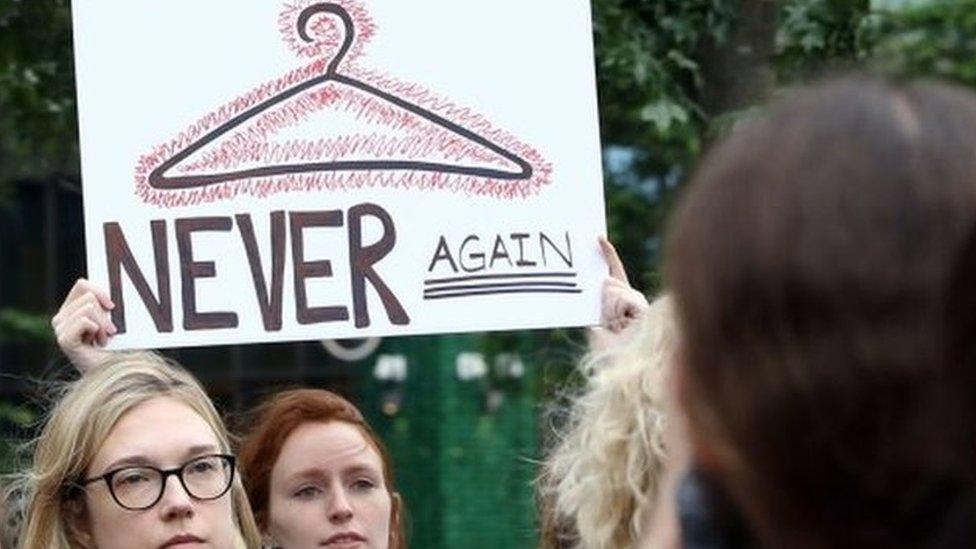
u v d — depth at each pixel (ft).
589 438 9.95
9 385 50.83
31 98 28.02
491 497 41.27
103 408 13.97
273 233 15.70
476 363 41.78
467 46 15.92
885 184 4.85
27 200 54.60
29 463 18.70
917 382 4.79
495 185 15.79
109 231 15.64
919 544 4.89
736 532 5.15
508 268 15.70
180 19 15.83
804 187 4.88
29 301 55.26
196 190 15.72
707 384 4.97
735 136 5.16
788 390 4.83
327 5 15.88
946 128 4.91
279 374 52.13
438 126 15.87
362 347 47.32
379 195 15.75
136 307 15.58
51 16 27.37
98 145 15.70
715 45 25.41
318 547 15.96
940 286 4.80
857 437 4.82
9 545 14.90
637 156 35.45
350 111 15.84
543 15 15.93
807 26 25.52
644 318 10.29
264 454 16.22
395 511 16.99
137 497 13.83
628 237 35.42
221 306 15.62
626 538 9.76
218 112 15.81
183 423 13.98
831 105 5.00
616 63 25.13
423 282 15.69
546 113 15.87
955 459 4.84
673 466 5.45
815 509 4.90
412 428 42.42
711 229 4.96
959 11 38.93
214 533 13.93
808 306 4.83
